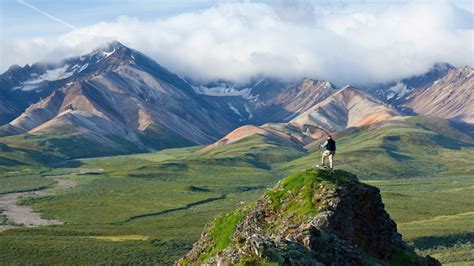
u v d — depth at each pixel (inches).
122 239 7854.3
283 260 1899.6
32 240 7445.9
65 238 7785.4
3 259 6358.3
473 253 7327.8
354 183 2800.2
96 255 6663.4
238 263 1884.8
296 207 2731.3
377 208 2819.9
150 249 7116.1
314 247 2146.9
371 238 2719.0
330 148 2940.5
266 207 2876.5
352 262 2223.2
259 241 1951.3
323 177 2844.5
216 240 3043.8
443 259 7101.4
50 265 6200.8
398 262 2770.7
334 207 2623.0
